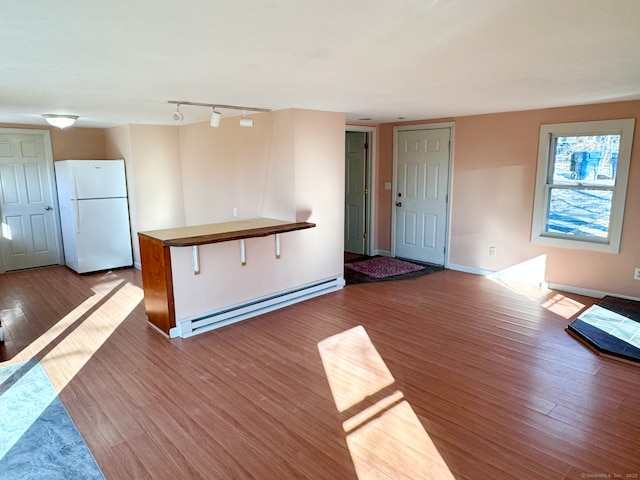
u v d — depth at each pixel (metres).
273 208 4.64
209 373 3.08
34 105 3.96
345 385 2.89
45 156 5.99
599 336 3.51
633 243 4.32
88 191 5.66
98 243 5.85
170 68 2.48
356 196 6.82
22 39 1.88
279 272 4.40
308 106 4.19
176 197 6.18
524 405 2.63
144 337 3.72
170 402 2.71
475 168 5.43
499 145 5.16
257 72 2.60
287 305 4.50
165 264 3.56
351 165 6.80
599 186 4.48
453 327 3.88
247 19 1.65
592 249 4.58
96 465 2.15
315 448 2.26
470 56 2.26
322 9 1.54
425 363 3.19
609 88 3.32
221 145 5.27
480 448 2.25
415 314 4.21
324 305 4.51
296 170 4.34
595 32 1.86
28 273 5.85
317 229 4.68
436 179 5.89
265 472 2.09
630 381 2.91
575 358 3.25
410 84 3.06
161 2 1.46
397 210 6.46
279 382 2.94
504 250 5.32
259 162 4.72
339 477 2.05
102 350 3.47
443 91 3.39
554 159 4.82
